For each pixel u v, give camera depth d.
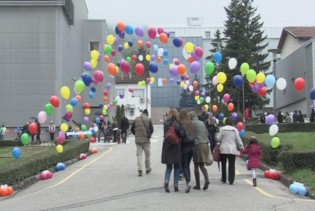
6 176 13.30
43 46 40.81
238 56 53.75
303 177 13.06
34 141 32.59
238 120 18.44
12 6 40.81
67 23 44.25
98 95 52.22
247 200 10.88
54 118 39.28
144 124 15.69
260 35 64.12
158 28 22.78
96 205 10.49
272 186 13.28
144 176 15.36
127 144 33.19
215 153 13.59
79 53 52.22
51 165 17.98
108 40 23.92
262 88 18.75
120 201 10.90
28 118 40.28
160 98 86.75
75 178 15.62
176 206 10.12
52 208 10.35
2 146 31.70
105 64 53.44
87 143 25.28
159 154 23.62
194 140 12.24
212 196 11.42
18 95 40.47
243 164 19.09
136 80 80.00
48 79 40.59
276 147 16.30
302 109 50.88
